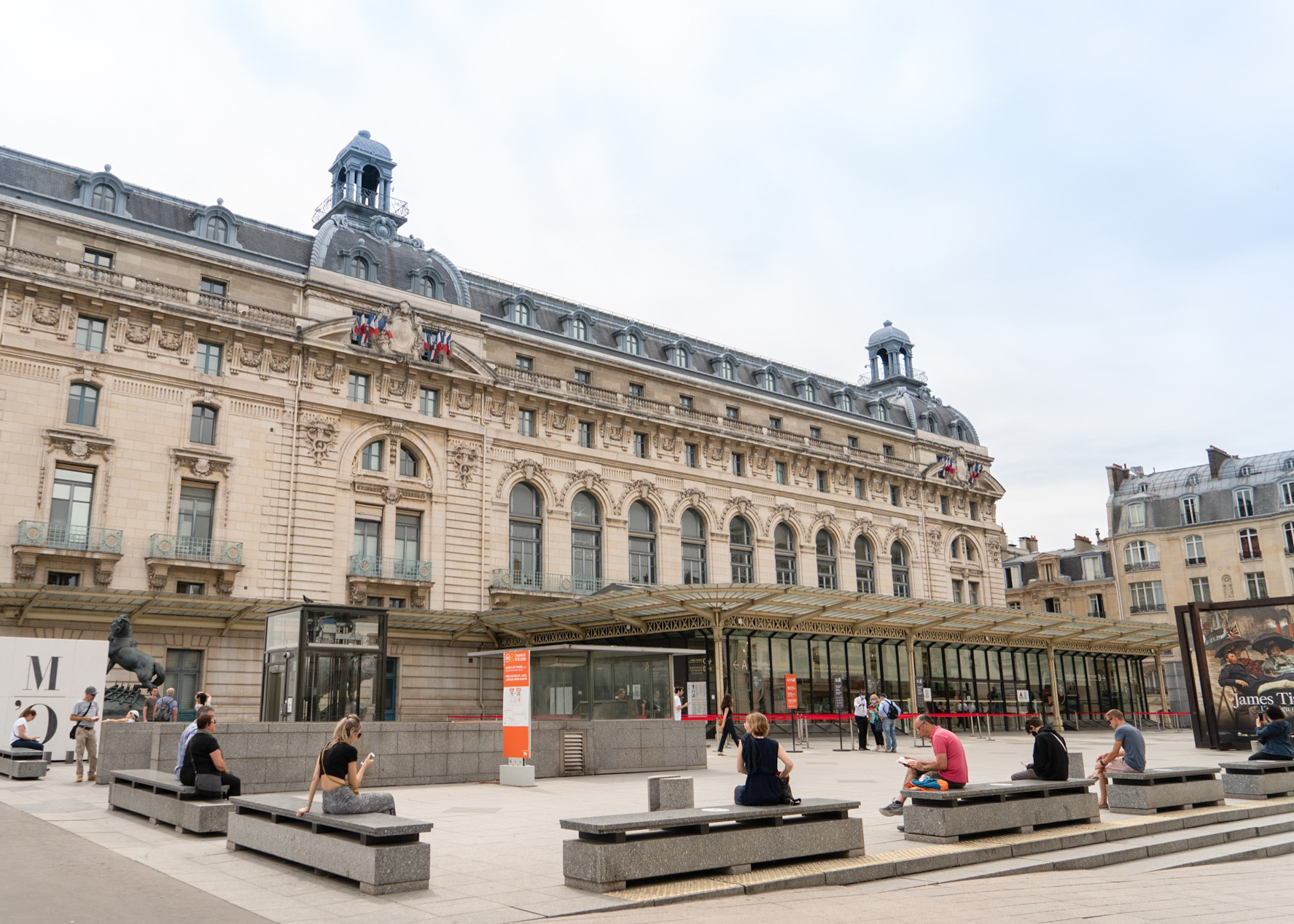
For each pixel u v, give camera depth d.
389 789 20.02
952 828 12.55
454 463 45.72
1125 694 61.38
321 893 9.76
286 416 41.34
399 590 42.94
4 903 8.96
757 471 58.16
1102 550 82.56
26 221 36.94
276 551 39.97
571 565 49.03
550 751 22.84
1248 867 13.05
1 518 34.19
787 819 11.46
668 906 9.38
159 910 8.87
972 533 70.75
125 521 36.75
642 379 55.41
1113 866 12.85
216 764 13.88
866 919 8.88
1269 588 72.50
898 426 69.62
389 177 53.41
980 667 53.78
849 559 61.69
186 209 43.03
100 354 37.19
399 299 45.66
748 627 41.28
